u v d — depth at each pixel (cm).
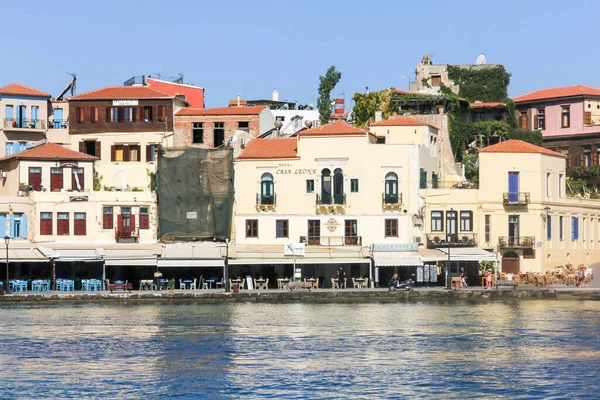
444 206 17762
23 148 19312
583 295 16012
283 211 17562
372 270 16950
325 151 17562
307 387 9544
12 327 12681
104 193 17050
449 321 13250
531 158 17912
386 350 11188
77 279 16325
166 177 17375
